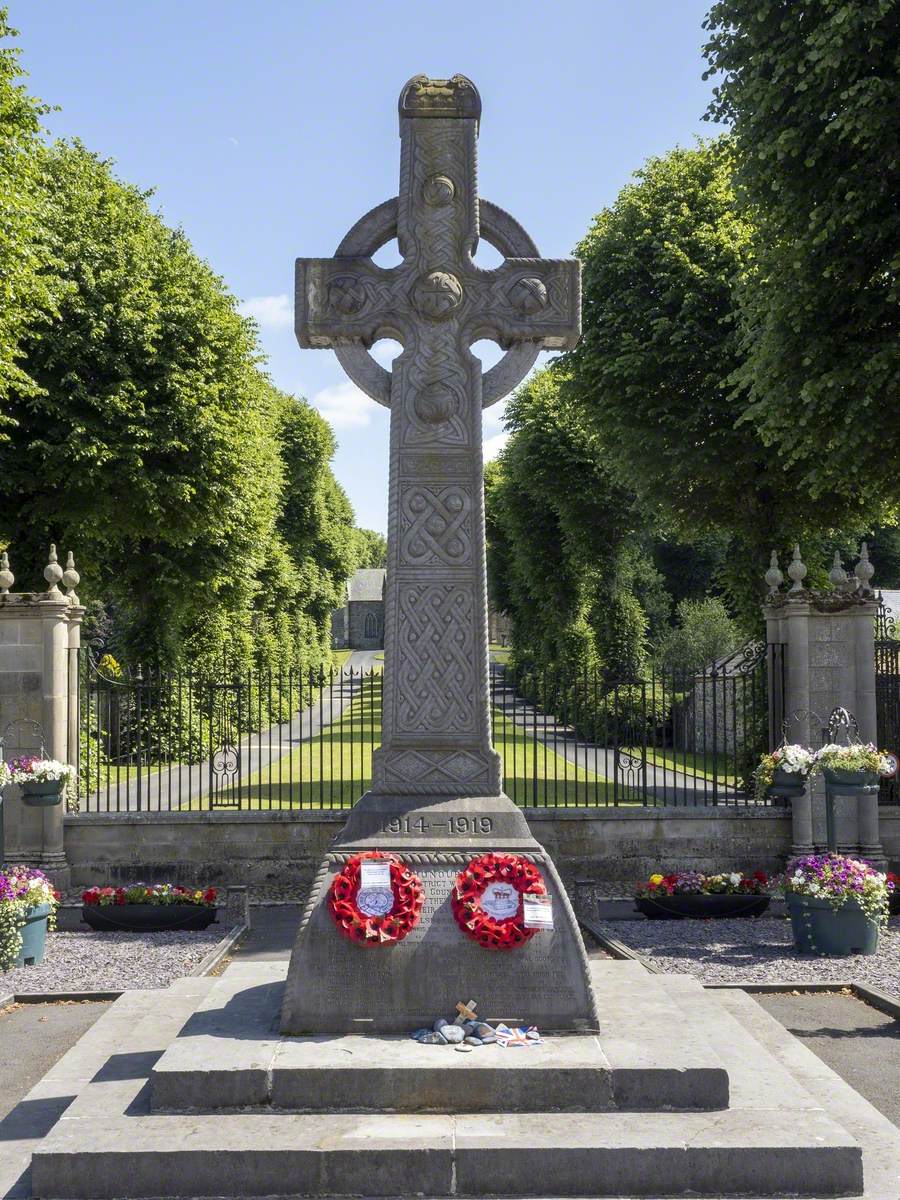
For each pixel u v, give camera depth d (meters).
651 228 20.52
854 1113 5.77
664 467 20.25
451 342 6.62
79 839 13.86
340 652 102.81
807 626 13.77
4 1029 8.37
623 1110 5.34
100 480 21.38
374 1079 5.36
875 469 15.22
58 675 13.53
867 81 12.59
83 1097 5.55
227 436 22.83
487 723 6.45
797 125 14.21
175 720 24.20
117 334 21.41
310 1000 5.91
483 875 6.04
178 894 11.92
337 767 25.84
